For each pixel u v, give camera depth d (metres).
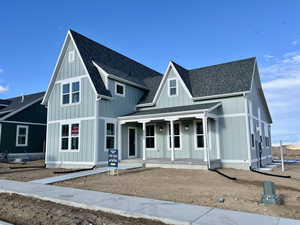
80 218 5.03
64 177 10.52
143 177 10.43
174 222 4.57
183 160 13.78
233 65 16.27
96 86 14.48
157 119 14.19
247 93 13.53
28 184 9.10
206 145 12.56
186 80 16.39
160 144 16.45
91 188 8.18
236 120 13.73
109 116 15.11
